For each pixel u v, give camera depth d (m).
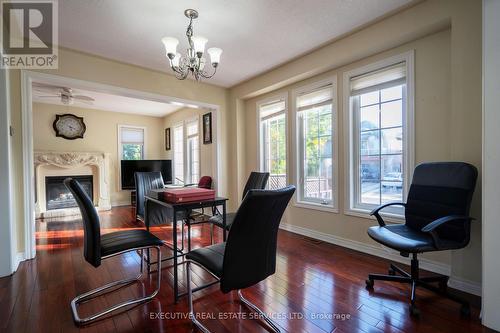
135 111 6.30
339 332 1.52
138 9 2.21
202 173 5.23
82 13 2.25
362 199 2.94
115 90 3.30
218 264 1.44
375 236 1.92
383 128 2.73
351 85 2.94
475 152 1.90
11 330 1.54
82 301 1.86
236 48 2.99
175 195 1.93
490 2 1.56
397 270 2.12
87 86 3.09
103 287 2.02
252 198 1.22
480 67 1.87
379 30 2.46
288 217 3.80
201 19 2.38
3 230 2.29
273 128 4.12
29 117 2.70
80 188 1.63
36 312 1.72
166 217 2.64
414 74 2.39
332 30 2.61
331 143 3.22
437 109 2.26
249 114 4.46
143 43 2.82
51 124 5.43
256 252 1.40
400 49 2.50
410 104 2.42
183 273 2.38
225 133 4.54
